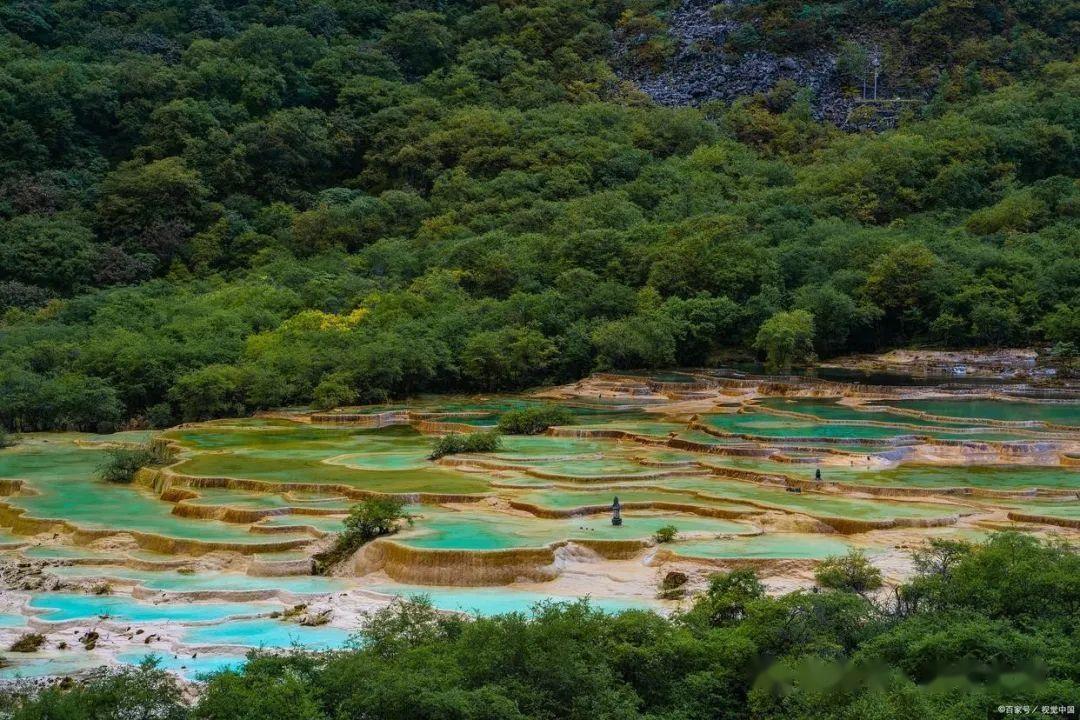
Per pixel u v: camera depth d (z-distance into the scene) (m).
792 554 49.16
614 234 133.12
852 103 194.62
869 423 82.44
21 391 93.56
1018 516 55.75
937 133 160.88
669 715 30.28
